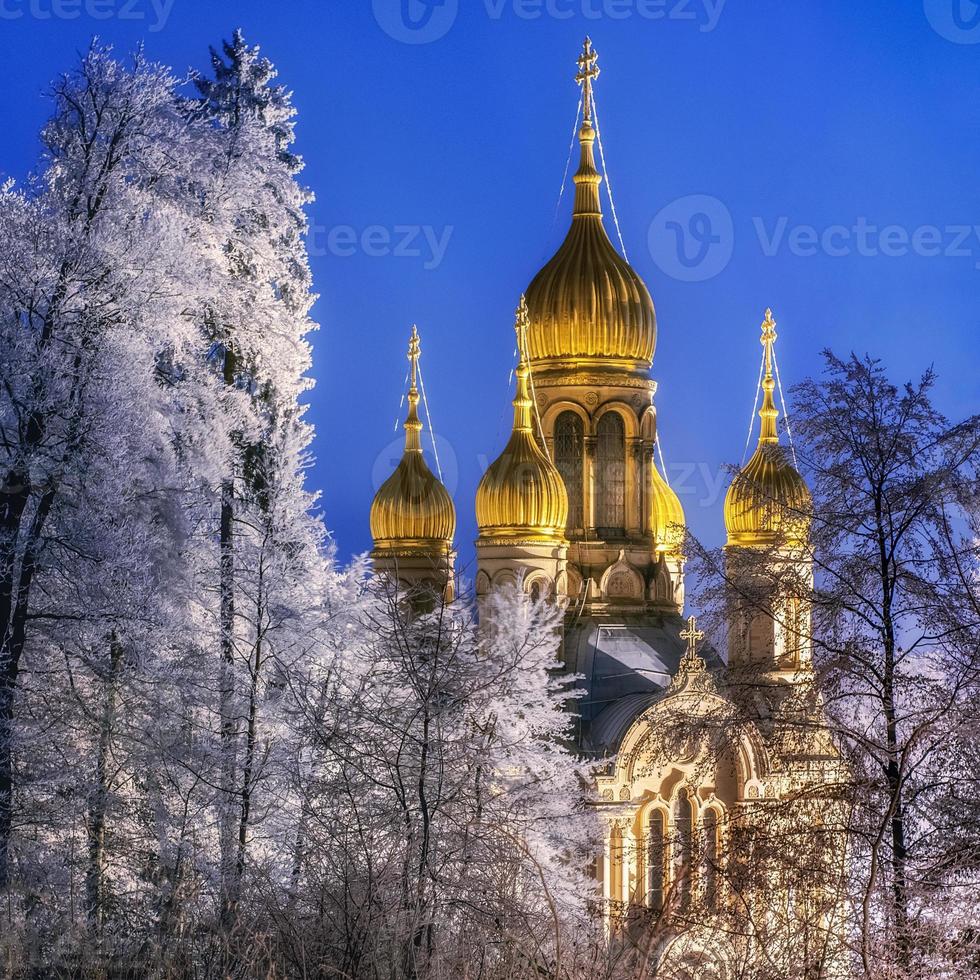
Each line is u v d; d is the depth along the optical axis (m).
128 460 36.06
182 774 35.91
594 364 73.31
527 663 37.41
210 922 22.03
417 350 78.12
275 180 44.28
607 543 72.19
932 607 28.42
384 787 22.02
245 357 44.81
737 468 32.41
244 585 39.00
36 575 36.53
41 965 22.86
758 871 24.72
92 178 36.84
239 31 48.84
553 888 33.56
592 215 75.12
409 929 19.47
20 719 35.78
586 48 75.88
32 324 35.72
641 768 61.50
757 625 33.81
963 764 26.50
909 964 21.89
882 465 29.48
